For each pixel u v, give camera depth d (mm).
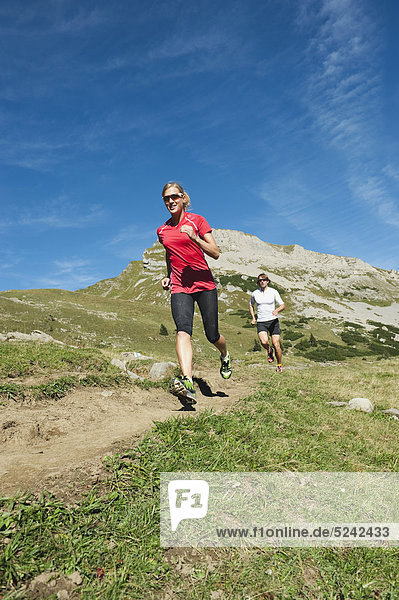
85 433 3719
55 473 2646
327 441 3957
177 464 2951
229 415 4387
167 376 7254
